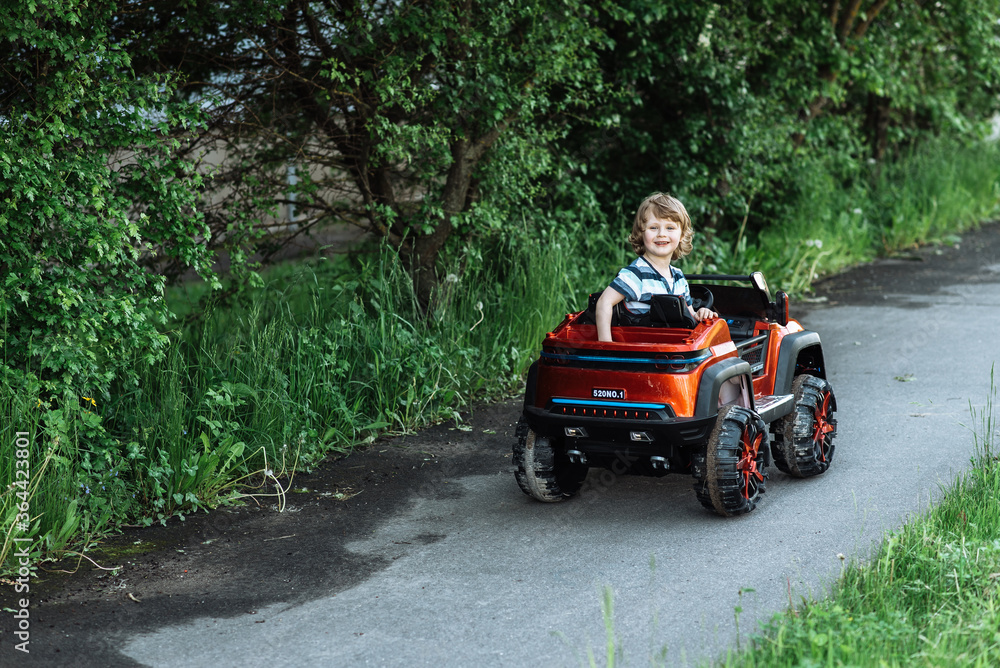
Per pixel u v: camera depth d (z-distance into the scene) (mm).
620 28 10312
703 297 5758
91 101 5574
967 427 6527
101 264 5770
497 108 7875
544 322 8320
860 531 4855
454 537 5129
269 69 7797
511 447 6656
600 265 10000
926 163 15930
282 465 6117
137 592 4535
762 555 4672
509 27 8008
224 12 6906
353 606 4344
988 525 4594
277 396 6305
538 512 5441
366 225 8617
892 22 13750
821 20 12016
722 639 3859
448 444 6738
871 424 6738
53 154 5461
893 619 3701
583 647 3871
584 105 9148
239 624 4191
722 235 12453
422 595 4430
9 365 5352
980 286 11609
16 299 5254
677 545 4859
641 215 5422
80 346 5344
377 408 7043
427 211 8133
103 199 5445
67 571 4758
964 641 3521
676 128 11398
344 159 8359
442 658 3836
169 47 7355
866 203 14727
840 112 15422
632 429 4891
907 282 12062
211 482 5699
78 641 4035
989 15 14195
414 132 7488
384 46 7613
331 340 7109
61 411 5176
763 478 5332
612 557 4754
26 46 5699
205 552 5020
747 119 11430
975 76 15695
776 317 5891
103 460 5457
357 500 5738
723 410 5066
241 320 7219
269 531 5289
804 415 5672
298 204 8125
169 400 5820
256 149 7949
